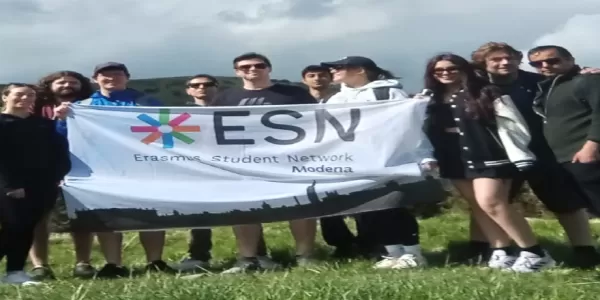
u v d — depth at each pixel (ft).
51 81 21.81
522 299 15.49
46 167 19.48
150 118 20.72
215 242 27.37
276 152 20.71
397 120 20.47
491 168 18.89
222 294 15.75
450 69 19.44
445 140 19.97
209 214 20.31
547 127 19.56
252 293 15.80
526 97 19.94
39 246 20.66
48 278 20.07
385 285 16.03
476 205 20.17
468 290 15.79
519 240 19.08
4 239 19.27
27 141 19.22
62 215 20.80
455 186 20.30
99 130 20.61
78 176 20.31
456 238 26.27
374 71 21.45
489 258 20.90
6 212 18.99
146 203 20.24
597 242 24.64
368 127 20.59
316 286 16.11
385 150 20.48
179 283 16.85
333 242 23.39
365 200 20.38
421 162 20.22
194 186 20.51
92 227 20.20
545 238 25.34
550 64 19.36
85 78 22.30
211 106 21.57
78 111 20.56
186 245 26.99
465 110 19.19
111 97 21.71
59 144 20.11
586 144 18.48
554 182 20.03
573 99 18.95
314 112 20.77
